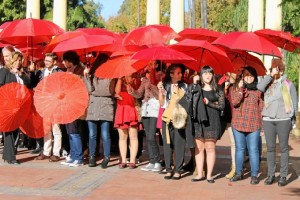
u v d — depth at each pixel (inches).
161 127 407.2
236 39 383.9
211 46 382.6
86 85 423.2
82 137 456.8
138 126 431.2
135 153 430.3
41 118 451.5
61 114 417.1
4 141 437.7
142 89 412.5
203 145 383.6
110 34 478.3
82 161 439.5
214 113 377.1
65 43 415.5
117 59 416.5
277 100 368.8
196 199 328.5
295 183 386.3
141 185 366.6
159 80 414.3
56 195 330.3
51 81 419.2
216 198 332.2
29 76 468.4
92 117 424.5
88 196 330.0
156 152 419.2
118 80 417.4
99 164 446.0
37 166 429.7
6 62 441.1
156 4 849.5
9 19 1529.3
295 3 479.8
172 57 377.1
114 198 326.6
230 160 495.5
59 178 383.6
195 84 378.9
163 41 413.4
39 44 549.3
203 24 1459.2
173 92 381.7
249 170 438.9
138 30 416.8
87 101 418.6
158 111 411.2
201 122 378.3
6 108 424.8
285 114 368.2
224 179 396.5
